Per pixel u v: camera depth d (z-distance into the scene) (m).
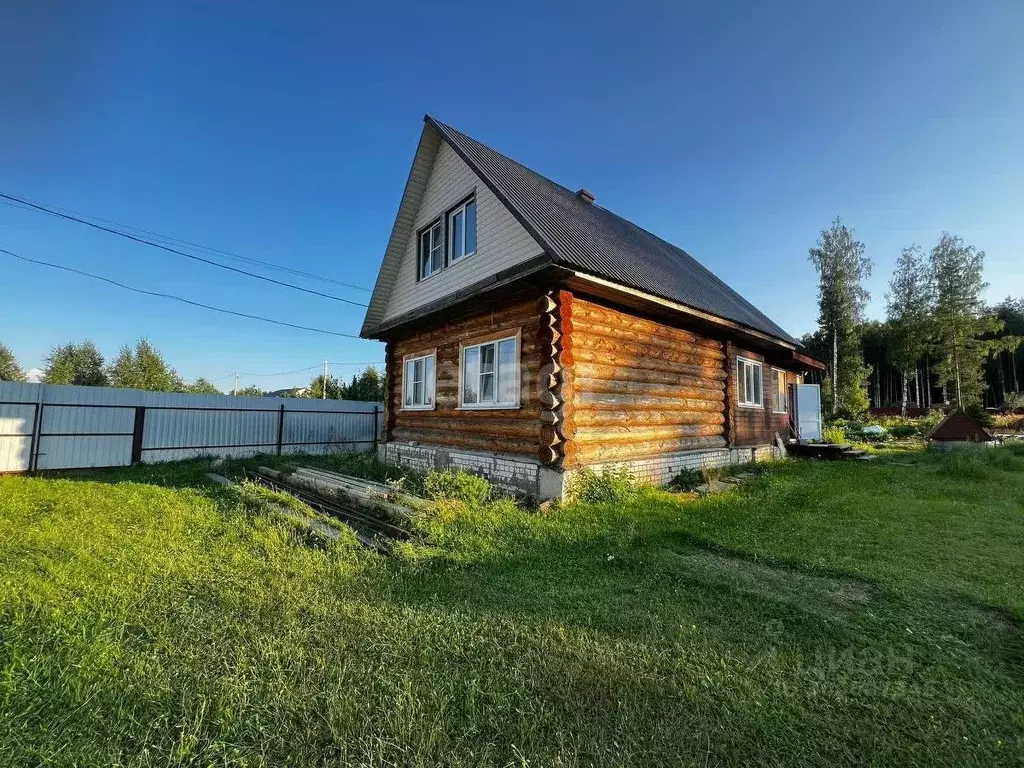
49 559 4.22
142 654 2.63
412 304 10.77
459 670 2.54
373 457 12.18
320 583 3.79
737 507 6.63
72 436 10.96
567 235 7.48
